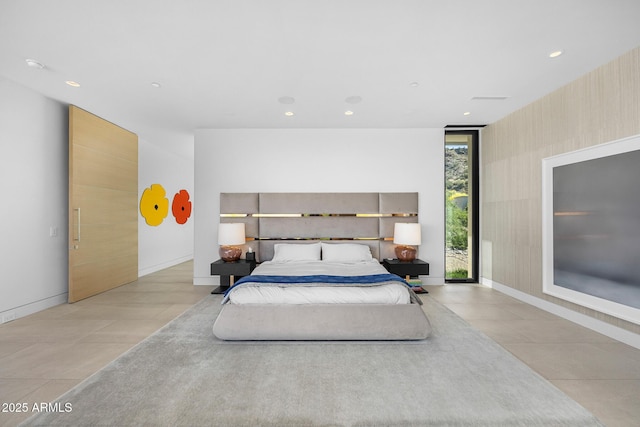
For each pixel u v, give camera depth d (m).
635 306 2.58
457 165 5.12
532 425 1.63
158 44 2.51
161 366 2.23
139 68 2.92
